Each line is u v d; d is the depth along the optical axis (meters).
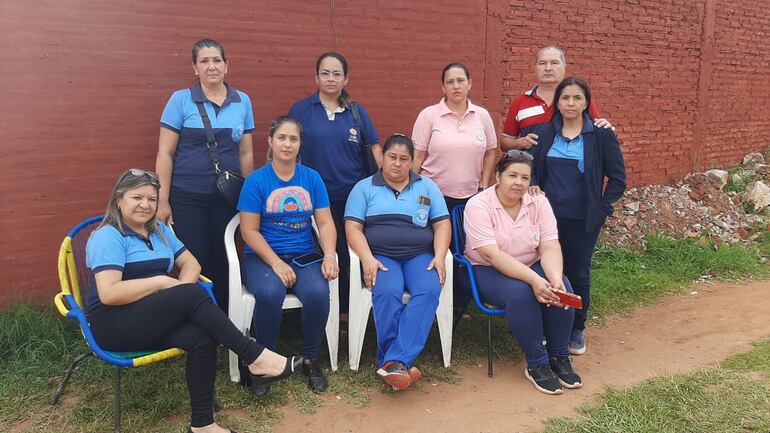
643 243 6.42
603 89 7.12
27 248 4.03
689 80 8.09
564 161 3.91
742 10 8.59
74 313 2.88
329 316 3.65
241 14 4.56
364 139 4.18
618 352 4.16
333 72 3.93
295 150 3.56
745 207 7.90
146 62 4.25
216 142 3.69
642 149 7.74
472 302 4.88
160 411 3.16
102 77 4.11
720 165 8.98
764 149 9.69
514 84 6.30
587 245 3.99
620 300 5.09
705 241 6.55
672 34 7.69
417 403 3.43
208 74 3.60
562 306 3.49
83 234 3.42
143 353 2.94
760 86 9.30
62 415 3.12
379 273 3.65
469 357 4.03
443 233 3.88
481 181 4.50
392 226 3.81
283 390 3.47
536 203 3.79
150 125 4.34
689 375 3.70
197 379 2.89
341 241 4.20
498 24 6.03
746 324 4.68
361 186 3.91
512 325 3.62
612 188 3.95
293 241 3.73
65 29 3.94
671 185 8.15
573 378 3.64
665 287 5.43
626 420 3.19
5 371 3.45
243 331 3.50
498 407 3.40
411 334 3.50
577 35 6.71
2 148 3.86
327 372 3.73
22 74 3.86
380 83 5.36
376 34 5.26
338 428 3.15
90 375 3.45
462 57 5.83
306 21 4.87
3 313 3.85
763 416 3.21
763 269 6.09
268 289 3.41
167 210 3.65
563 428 3.13
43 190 4.03
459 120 4.21
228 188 3.65
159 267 3.13
